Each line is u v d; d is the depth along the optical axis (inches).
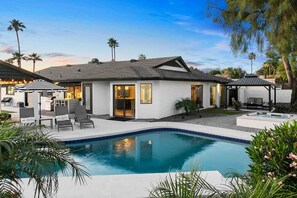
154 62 839.7
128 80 703.1
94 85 783.7
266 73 1929.1
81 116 578.2
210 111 857.5
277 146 151.6
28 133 127.3
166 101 722.2
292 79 830.5
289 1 549.3
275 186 115.6
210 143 477.1
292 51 625.3
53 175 129.0
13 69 559.2
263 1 628.4
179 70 893.8
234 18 699.4
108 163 367.9
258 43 676.7
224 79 1064.8
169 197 113.1
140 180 253.3
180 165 358.6
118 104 740.0
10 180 123.5
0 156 105.2
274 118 528.1
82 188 232.8
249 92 1091.9
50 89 538.3
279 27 583.8
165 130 577.6
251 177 154.4
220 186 229.5
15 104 1107.3
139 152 422.9
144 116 700.7
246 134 479.2
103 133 491.5
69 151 140.9
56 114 550.9
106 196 217.2
